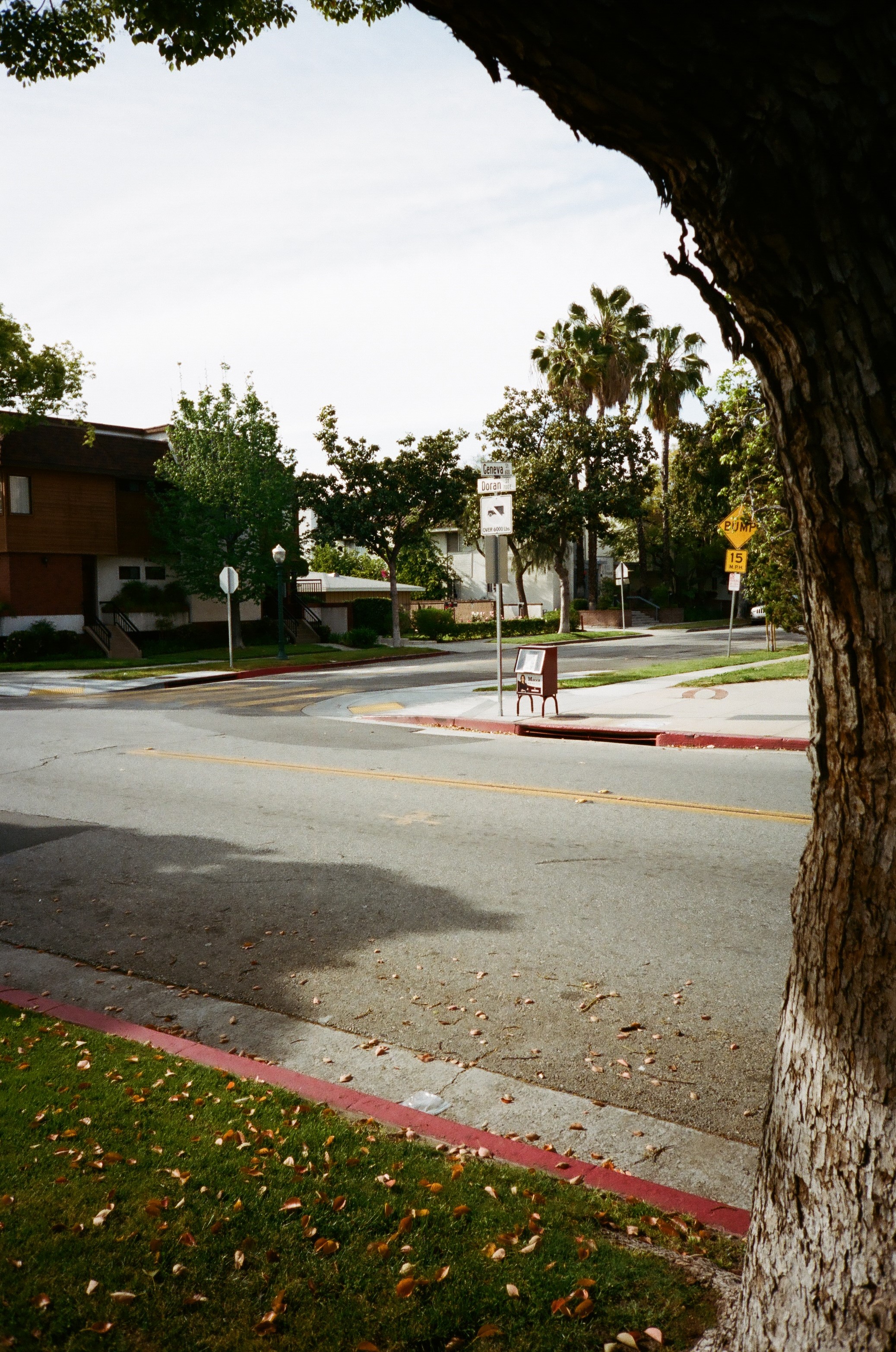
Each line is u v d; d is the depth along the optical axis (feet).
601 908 21.75
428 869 25.12
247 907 22.84
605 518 180.45
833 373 6.17
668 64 5.66
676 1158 12.41
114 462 118.83
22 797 35.40
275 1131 12.38
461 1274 9.57
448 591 201.26
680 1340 8.58
